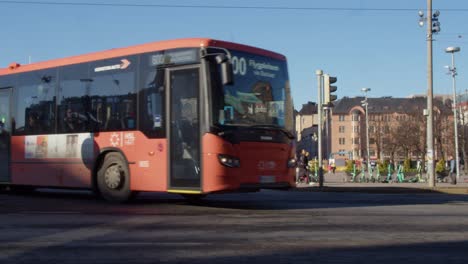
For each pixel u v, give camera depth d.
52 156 15.25
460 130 70.50
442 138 73.00
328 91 21.50
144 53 13.35
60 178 15.04
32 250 7.89
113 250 7.85
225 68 11.51
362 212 12.24
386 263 6.98
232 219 10.95
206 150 11.95
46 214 11.81
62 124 15.05
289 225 10.09
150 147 13.05
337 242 8.34
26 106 16.11
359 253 7.55
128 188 13.54
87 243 8.38
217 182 11.90
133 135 13.40
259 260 7.16
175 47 12.73
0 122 16.78
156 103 12.98
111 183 13.84
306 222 10.48
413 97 134.38
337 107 137.25
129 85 13.59
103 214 11.80
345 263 6.98
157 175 12.90
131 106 13.50
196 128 12.18
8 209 12.80
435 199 16.53
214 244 8.23
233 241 8.46
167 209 12.84
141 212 12.20
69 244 8.30
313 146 104.19
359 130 126.56
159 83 12.96
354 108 135.12
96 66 14.41
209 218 11.12
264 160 12.64
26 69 16.25
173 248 7.95
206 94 12.02
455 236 8.85
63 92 15.13
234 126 12.19
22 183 16.05
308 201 15.46
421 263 6.98
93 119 14.30
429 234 9.05
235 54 12.61
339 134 135.38
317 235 8.98
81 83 14.71
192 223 10.38
